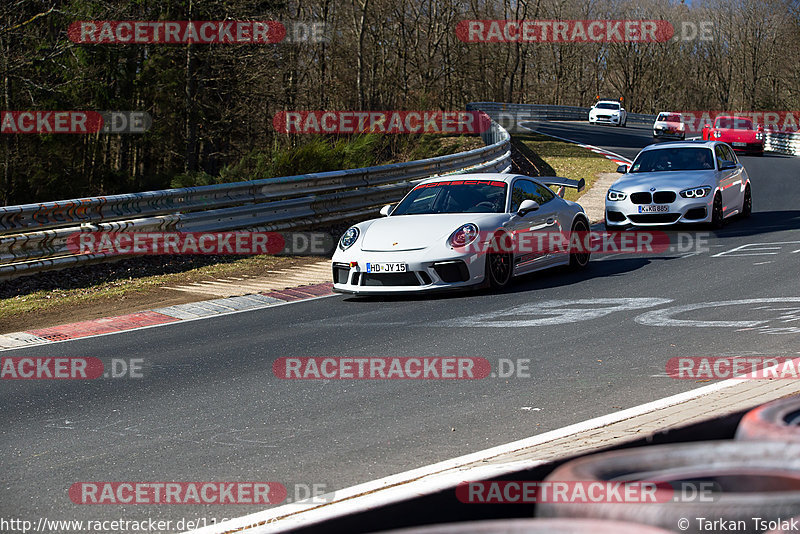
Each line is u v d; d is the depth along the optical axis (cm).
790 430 630
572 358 2184
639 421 1502
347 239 3394
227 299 3531
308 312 3134
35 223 3916
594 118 19462
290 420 1755
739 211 5394
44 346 2736
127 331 2942
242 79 11412
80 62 10731
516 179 3656
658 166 5291
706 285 3219
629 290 3212
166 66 11762
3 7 9119
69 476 1452
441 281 3183
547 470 765
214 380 2152
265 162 6812
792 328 2380
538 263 3591
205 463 1492
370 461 1454
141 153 13500
